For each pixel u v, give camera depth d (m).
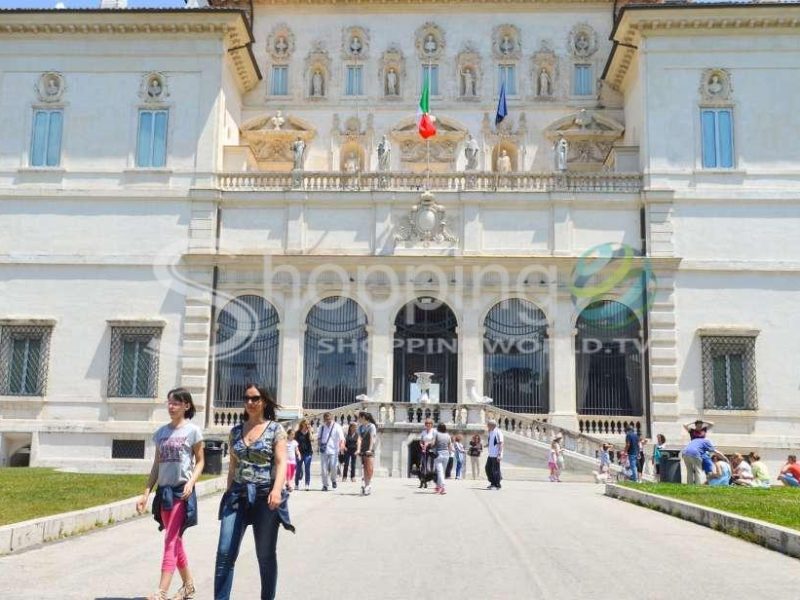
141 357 39.75
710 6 40.28
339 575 12.48
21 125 41.78
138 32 41.97
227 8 41.41
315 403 39.56
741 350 38.66
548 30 46.75
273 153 46.19
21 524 14.75
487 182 40.78
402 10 47.00
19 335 40.03
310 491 26.30
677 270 39.38
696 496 21.02
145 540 15.72
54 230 40.84
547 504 22.45
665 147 40.38
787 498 20.28
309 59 46.75
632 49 42.44
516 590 11.52
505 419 35.72
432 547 15.06
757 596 11.23
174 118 41.50
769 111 40.47
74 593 11.17
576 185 40.53
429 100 46.19
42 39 42.25
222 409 39.34
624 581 12.14
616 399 39.12
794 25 40.56
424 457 27.66
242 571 12.75
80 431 39.06
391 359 39.44
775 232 39.62
